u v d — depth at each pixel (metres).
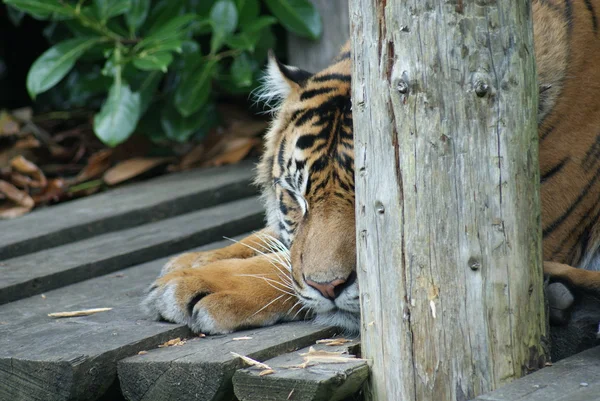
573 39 6.69
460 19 4.96
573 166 6.59
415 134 5.07
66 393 5.81
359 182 5.40
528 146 5.21
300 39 12.73
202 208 10.74
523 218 5.21
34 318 7.08
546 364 5.46
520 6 5.08
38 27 15.80
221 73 12.99
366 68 5.21
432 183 5.09
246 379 5.44
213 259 7.60
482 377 5.21
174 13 12.40
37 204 11.35
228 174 11.59
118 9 11.52
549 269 6.04
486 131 5.06
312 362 5.56
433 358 5.23
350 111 6.35
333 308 6.07
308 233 6.17
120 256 8.73
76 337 6.31
